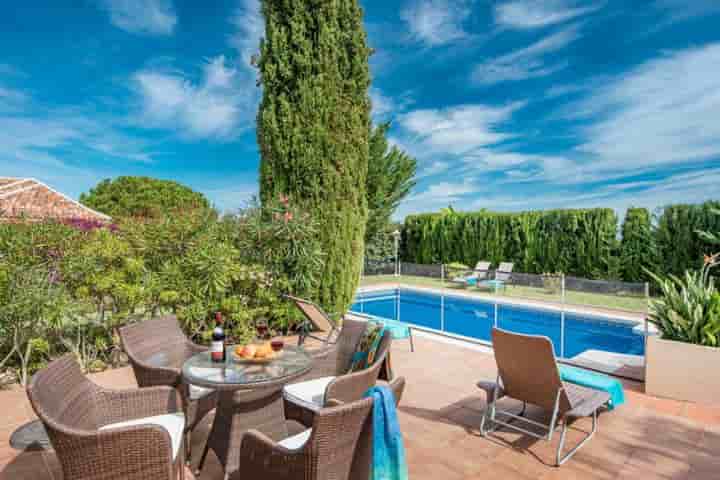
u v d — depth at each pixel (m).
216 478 3.19
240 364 3.34
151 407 3.04
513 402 4.63
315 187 7.59
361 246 8.23
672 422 4.09
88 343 5.70
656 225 13.37
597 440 3.74
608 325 9.75
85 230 6.55
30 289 4.84
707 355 4.49
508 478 3.16
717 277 10.96
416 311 13.59
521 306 11.56
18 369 5.21
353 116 7.90
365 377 3.36
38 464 3.31
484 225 17.94
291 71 7.52
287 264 7.34
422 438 3.78
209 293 6.20
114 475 2.17
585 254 15.13
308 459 2.07
